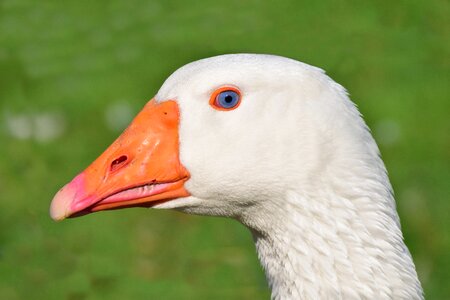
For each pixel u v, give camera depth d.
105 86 17.86
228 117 7.51
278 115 7.45
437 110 16.22
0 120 16.98
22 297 13.12
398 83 17.08
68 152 15.95
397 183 14.16
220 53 18.83
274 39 19.16
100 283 13.18
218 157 7.52
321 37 19.00
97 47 19.34
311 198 7.42
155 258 13.55
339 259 7.39
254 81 7.46
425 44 18.42
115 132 16.33
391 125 15.77
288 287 7.59
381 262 7.41
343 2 20.09
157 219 14.16
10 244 14.06
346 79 17.42
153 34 19.72
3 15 20.97
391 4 19.78
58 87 17.94
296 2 20.31
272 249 7.70
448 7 19.55
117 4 21.19
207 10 20.53
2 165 15.71
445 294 12.30
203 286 12.92
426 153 14.95
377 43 18.59
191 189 7.64
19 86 18.08
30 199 14.95
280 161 7.44
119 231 14.06
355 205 7.41
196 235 13.79
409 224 13.26
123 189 7.65
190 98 7.60
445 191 13.89
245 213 7.70
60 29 20.19
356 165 7.42
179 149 7.61
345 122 7.45
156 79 18.08
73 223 14.30
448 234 13.09
